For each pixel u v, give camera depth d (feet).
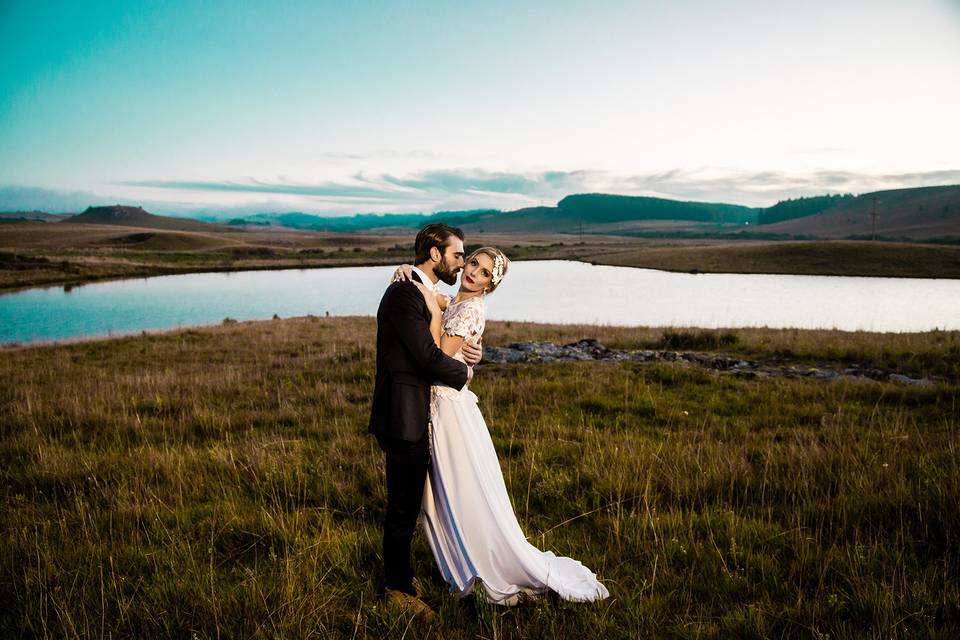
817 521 12.77
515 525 10.18
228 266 303.68
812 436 19.90
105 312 129.08
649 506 13.99
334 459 17.98
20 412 25.59
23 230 558.56
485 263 9.41
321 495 15.20
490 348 45.52
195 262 320.50
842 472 15.28
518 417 24.02
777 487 14.88
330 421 23.80
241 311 137.18
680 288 190.60
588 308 139.74
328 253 414.62
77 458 18.60
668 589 10.32
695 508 14.16
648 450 17.93
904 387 28.40
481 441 10.05
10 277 209.87
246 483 16.20
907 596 9.49
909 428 21.01
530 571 9.79
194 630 9.15
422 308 9.18
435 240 9.51
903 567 10.37
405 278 9.50
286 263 333.83
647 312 130.93
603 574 11.00
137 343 58.70
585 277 239.71
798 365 39.42
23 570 10.73
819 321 112.98
